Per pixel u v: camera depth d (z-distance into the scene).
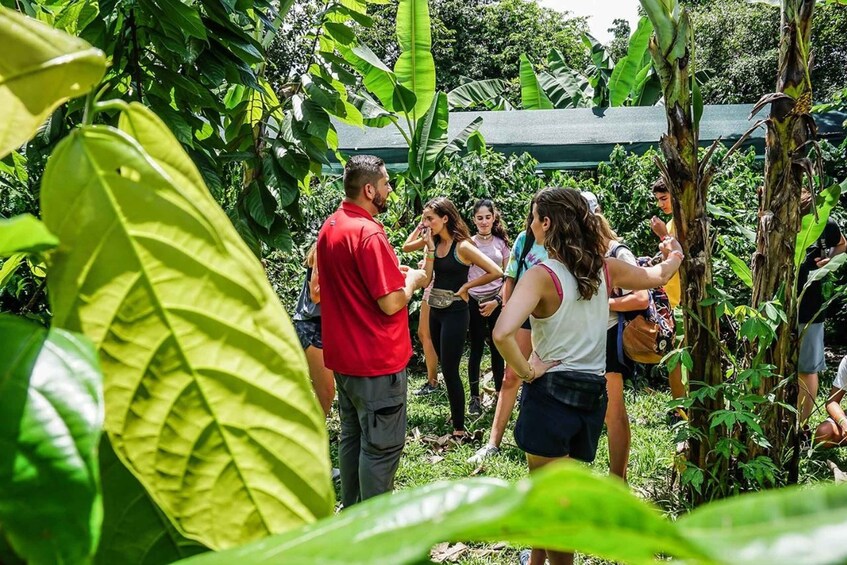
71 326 0.41
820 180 3.62
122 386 0.42
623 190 7.79
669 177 3.53
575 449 2.90
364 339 3.31
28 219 0.35
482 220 5.59
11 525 0.31
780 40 3.58
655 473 4.40
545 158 10.30
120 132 0.42
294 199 3.01
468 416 5.74
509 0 29.44
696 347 3.68
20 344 0.35
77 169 0.41
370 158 3.40
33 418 0.33
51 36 0.41
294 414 0.42
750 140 10.04
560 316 2.77
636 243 7.61
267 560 0.25
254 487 0.42
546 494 0.20
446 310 5.11
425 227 5.13
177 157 0.46
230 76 2.38
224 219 0.44
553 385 2.79
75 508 0.32
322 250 3.36
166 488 0.42
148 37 2.32
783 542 0.20
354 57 7.79
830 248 4.90
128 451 0.41
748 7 21.58
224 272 0.42
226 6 2.38
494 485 0.26
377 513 0.26
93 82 0.42
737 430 3.77
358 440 3.64
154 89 2.26
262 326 0.42
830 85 18.62
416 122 8.74
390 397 3.36
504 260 5.63
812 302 4.75
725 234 7.21
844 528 0.20
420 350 7.86
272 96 3.24
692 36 3.41
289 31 4.22
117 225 0.41
